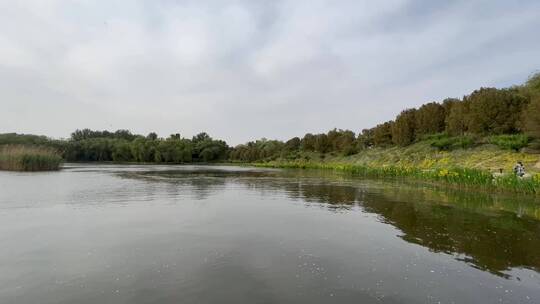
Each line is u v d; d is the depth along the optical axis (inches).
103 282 269.9
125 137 5979.3
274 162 3117.6
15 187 927.0
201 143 4862.2
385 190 932.0
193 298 242.4
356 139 2817.4
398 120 2309.3
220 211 587.5
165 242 383.9
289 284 270.4
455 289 267.1
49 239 392.8
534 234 431.8
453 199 743.1
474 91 1860.2
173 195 802.8
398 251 361.1
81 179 1249.4
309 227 468.1
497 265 321.1
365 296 251.8
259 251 355.6
